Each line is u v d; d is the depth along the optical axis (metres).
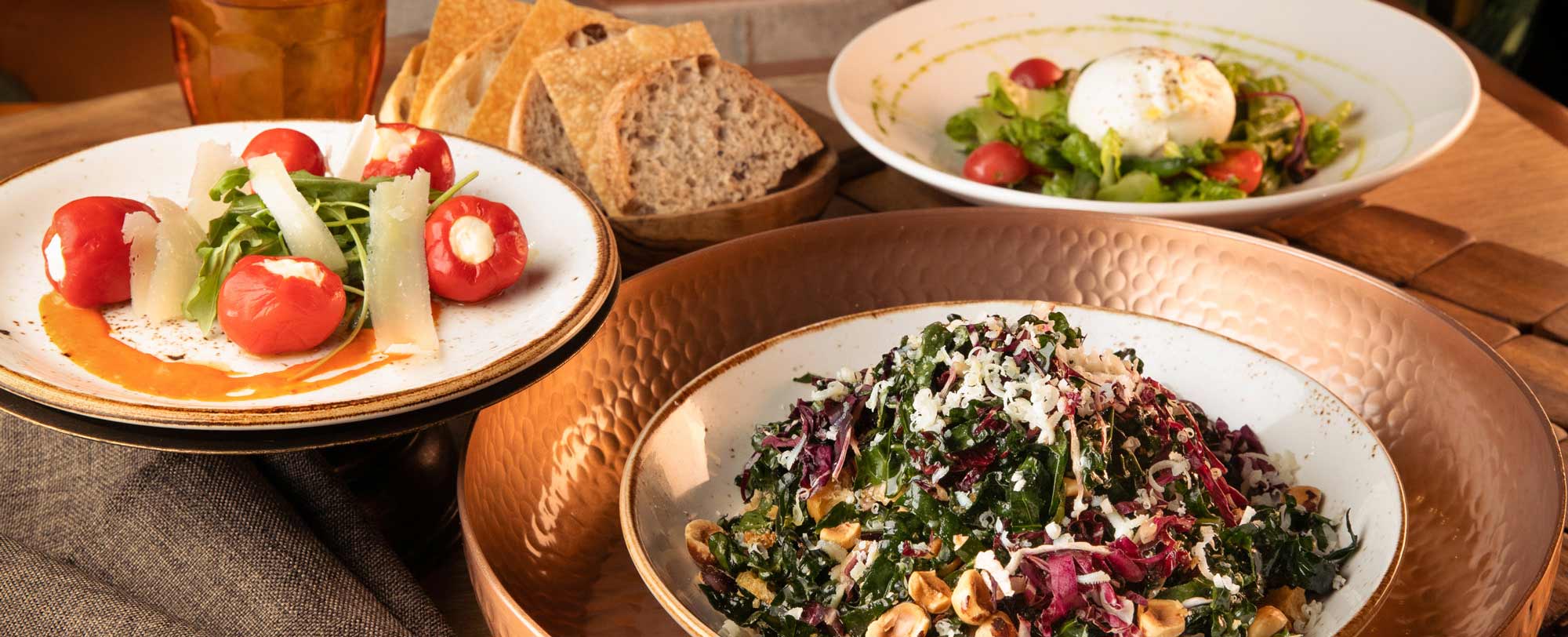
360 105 2.08
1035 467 1.14
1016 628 1.05
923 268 1.58
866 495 1.22
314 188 1.39
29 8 4.71
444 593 1.29
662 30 2.06
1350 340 1.43
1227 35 2.50
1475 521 1.19
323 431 1.08
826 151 2.02
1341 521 1.19
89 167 1.49
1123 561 1.08
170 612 1.19
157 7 4.86
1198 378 1.40
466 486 1.12
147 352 1.22
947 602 1.05
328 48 1.95
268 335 1.19
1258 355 1.37
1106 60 2.22
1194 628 1.07
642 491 1.20
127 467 1.26
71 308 1.28
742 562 1.18
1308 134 2.22
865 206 2.11
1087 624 1.05
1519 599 0.98
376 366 1.21
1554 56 4.13
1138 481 1.19
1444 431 1.31
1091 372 1.24
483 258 1.28
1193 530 1.15
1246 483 1.27
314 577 1.17
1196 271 1.54
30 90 4.34
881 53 2.36
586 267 1.33
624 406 1.40
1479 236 1.98
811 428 1.27
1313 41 2.42
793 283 1.54
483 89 2.12
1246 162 2.11
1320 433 1.28
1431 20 3.00
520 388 1.16
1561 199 2.09
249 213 1.35
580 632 1.13
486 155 1.58
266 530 1.21
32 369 1.12
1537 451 1.14
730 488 1.31
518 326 1.26
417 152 1.49
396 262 1.27
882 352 1.43
